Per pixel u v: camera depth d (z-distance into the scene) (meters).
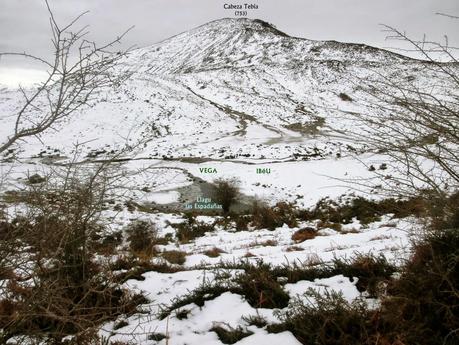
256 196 24.22
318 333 3.03
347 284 4.07
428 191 2.99
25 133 2.56
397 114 2.86
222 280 4.63
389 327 2.98
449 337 2.72
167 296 4.48
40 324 3.40
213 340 3.36
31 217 2.93
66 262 3.72
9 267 2.71
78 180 3.66
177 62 150.12
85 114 50.75
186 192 25.22
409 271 3.31
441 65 2.70
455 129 2.74
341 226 11.29
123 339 3.45
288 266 4.91
